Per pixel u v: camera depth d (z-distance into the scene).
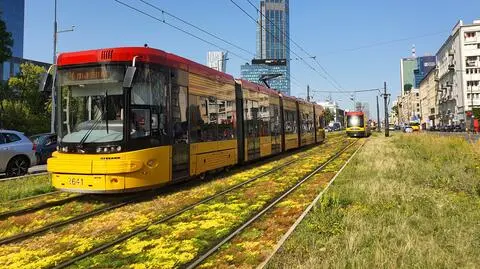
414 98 192.75
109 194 12.93
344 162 21.78
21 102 50.72
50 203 12.00
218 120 16.95
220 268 6.44
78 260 7.01
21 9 104.81
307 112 36.59
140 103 12.02
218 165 16.81
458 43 115.12
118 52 11.98
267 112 24.42
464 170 15.05
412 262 6.00
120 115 11.73
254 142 21.59
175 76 13.55
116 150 11.52
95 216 10.20
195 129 14.80
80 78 12.16
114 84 11.88
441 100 137.38
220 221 9.30
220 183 14.91
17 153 17.53
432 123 153.62
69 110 12.18
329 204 10.04
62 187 11.79
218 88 17.12
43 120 50.69
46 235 8.70
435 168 16.20
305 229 8.05
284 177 16.42
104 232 8.73
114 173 11.36
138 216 9.98
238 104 19.89
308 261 6.11
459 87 115.06
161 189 13.80
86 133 11.80
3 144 17.23
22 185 14.91
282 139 27.86
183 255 7.02
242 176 16.89
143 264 6.68
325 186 13.45
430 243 6.75
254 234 8.20
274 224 8.90
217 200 11.84
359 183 13.06
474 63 111.69
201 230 8.61
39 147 23.83
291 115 30.59
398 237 7.12
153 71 12.45
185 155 14.02
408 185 12.46
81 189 11.52
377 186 12.07
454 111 121.56
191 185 14.77
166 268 6.49
